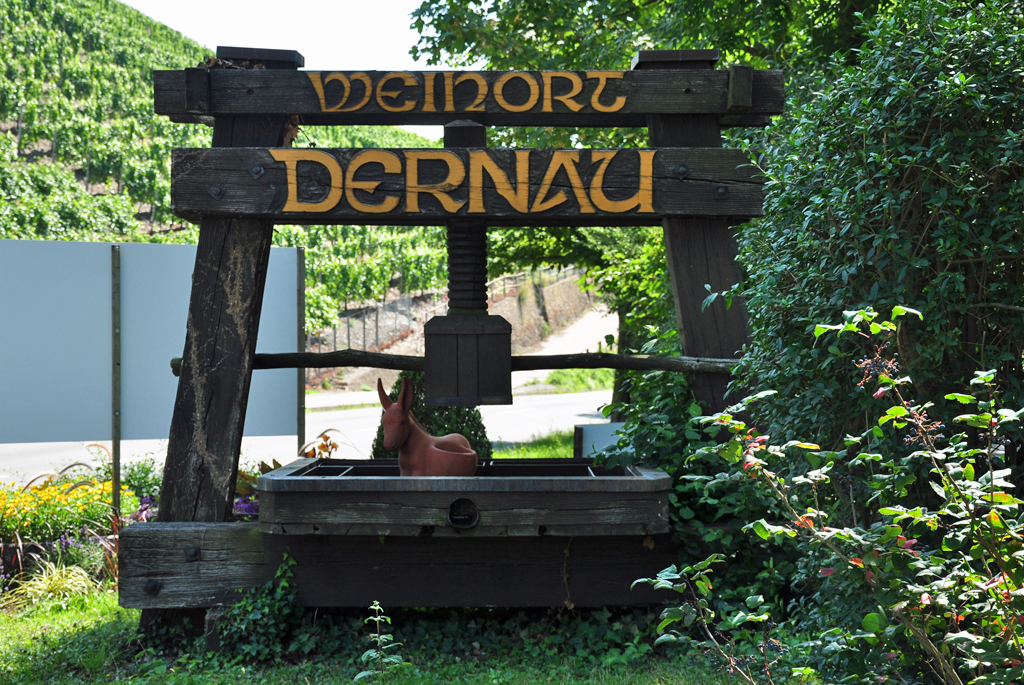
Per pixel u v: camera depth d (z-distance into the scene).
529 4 11.36
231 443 4.72
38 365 7.27
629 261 13.27
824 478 2.50
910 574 2.48
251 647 4.26
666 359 4.85
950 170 3.60
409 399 4.57
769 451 2.55
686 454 4.50
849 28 8.52
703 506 4.51
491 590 4.44
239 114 4.84
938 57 3.56
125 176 43.34
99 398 7.38
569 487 4.09
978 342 3.72
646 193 4.78
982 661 2.29
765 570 4.31
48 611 5.55
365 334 42.66
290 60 4.95
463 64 11.85
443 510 4.11
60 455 16.11
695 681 3.61
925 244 3.70
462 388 4.88
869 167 3.65
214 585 4.48
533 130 12.19
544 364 4.99
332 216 4.83
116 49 50.72
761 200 4.79
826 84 4.38
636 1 12.10
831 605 3.58
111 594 5.90
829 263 3.88
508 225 5.21
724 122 5.14
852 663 2.66
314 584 4.47
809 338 3.96
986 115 3.57
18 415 7.23
